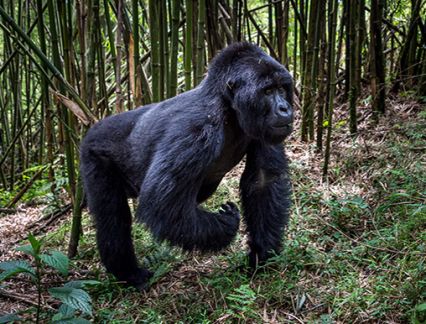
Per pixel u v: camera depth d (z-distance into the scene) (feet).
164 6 19.06
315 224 17.33
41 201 27.04
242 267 15.88
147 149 15.20
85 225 21.83
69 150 19.39
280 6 25.57
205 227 14.08
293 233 17.06
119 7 18.43
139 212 14.32
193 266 16.90
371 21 22.31
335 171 20.25
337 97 26.35
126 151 16.02
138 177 15.81
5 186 30.48
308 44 22.91
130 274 16.42
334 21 19.90
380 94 22.65
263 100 13.91
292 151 23.17
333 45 19.76
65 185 24.13
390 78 25.25
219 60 14.53
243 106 13.97
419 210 15.24
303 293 13.50
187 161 13.67
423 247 13.97
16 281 17.31
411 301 12.10
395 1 26.84
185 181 13.75
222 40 24.09
